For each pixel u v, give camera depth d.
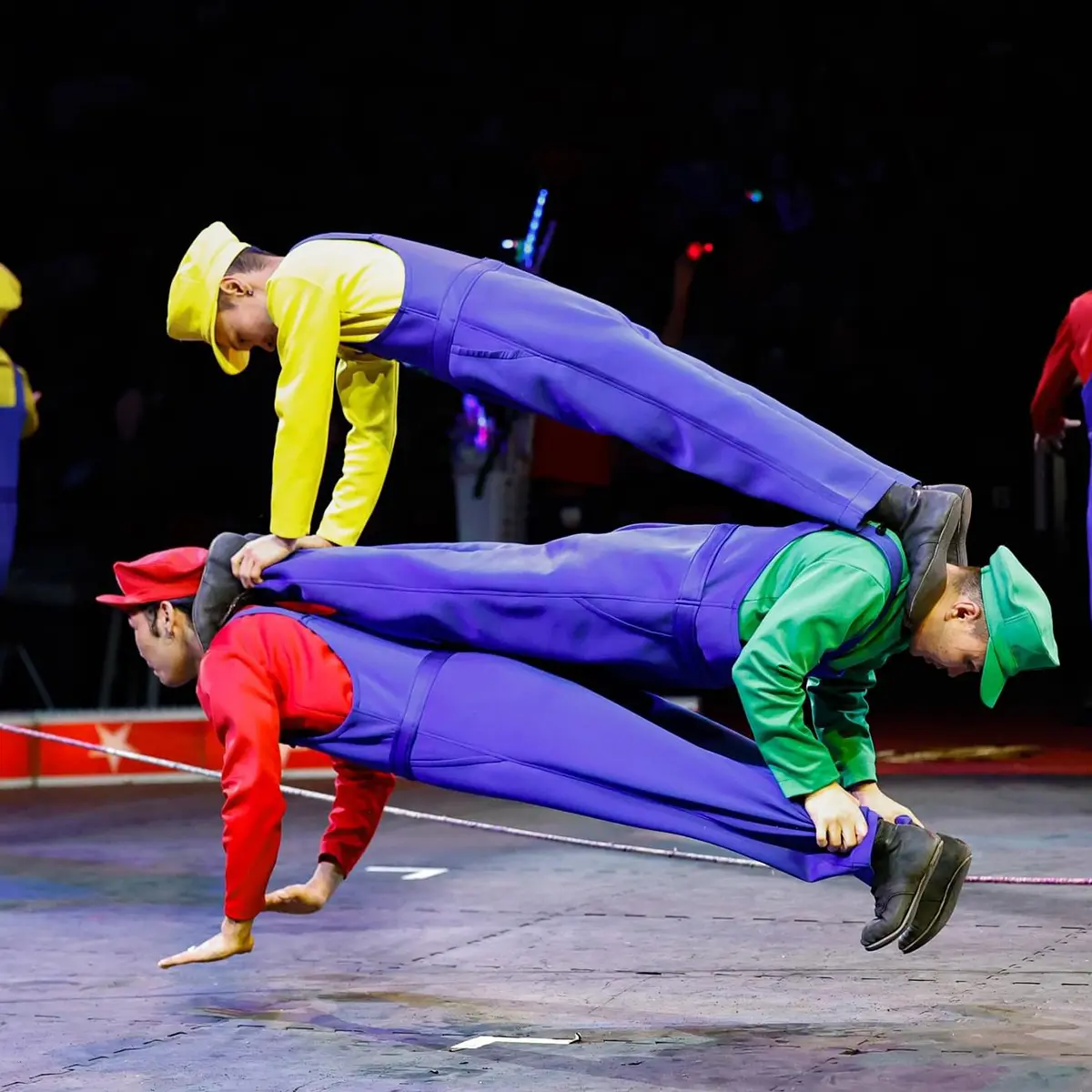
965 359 20.81
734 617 5.54
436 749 5.93
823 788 5.38
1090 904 8.29
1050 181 20.58
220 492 18.45
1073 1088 5.09
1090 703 17.53
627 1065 5.53
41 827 11.55
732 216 19.59
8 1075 5.49
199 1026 6.18
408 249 6.18
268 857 5.90
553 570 5.85
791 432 5.66
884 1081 5.23
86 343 19.33
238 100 20.00
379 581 6.12
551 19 20.00
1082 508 19.92
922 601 5.42
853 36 20.38
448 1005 6.53
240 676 5.98
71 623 17.27
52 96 19.88
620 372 5.84
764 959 7.27
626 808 5.73
